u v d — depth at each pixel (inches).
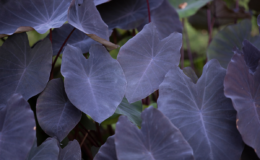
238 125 60.5
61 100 67.4
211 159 61.6
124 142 59.1
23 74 67.1
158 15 87.9
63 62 65.2
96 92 65.1
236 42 86.0
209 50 86.1
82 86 65.1
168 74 65.4
